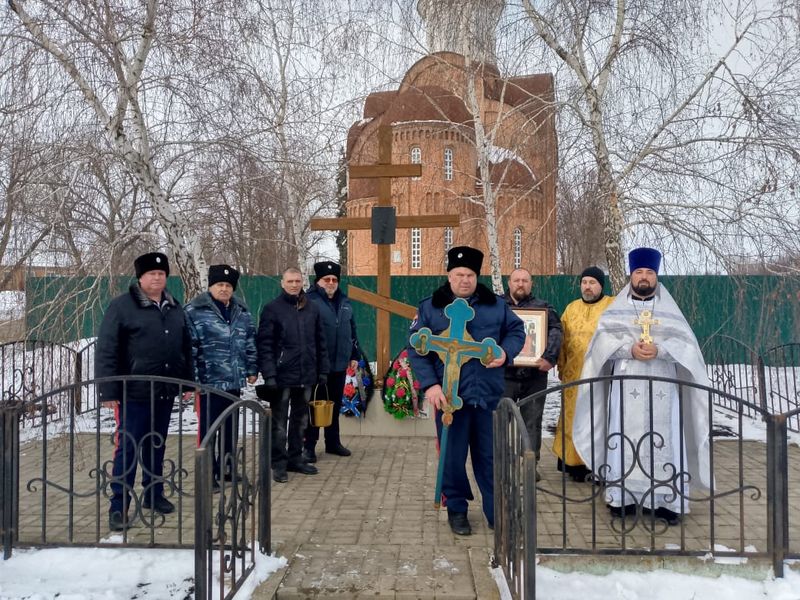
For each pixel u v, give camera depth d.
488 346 4.04
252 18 7.55
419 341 4.14
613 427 4.42
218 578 3.42
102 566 3.56
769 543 3.49
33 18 6.66
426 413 7.24
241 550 3.42
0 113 6.71
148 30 6.89
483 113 11.73
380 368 7.43
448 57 10.34
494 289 10.29
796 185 7.19
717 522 4.27
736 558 3.52
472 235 13.48
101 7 6.90
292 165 9.31
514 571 3.09
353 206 17.94
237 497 3.37
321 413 5.91
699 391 4.22
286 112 9.54
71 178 7.19
